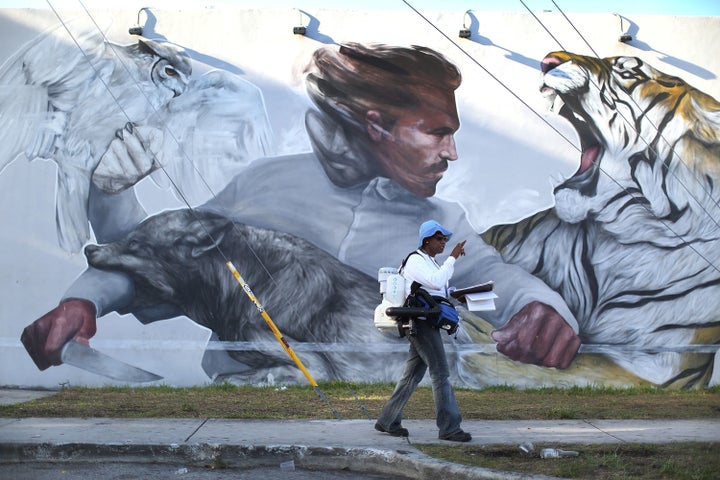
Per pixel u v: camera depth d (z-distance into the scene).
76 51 11.12
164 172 11.00
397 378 10.77
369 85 11.13
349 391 9.99
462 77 11.18
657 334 10.88
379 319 6.87
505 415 8.34
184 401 9.22
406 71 11.16
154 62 11.12
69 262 10.87
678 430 7.42
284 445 6.54
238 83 11.13
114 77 11.12
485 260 10.97
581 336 10.88
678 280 10.96
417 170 11.06
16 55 11.10
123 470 6.27
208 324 10.81
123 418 7.95
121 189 10.97
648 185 11.09
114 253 10.90
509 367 10.80
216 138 11.06
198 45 11.16
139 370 10.74
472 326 10.86
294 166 11.05
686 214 11.05
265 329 10.81
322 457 6.45
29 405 8.87
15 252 10.88
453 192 11.05
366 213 10.99
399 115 11.11
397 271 7.07
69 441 6.63
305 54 11.17
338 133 11.09
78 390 10.29
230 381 10.73
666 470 5.70
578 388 10.47
